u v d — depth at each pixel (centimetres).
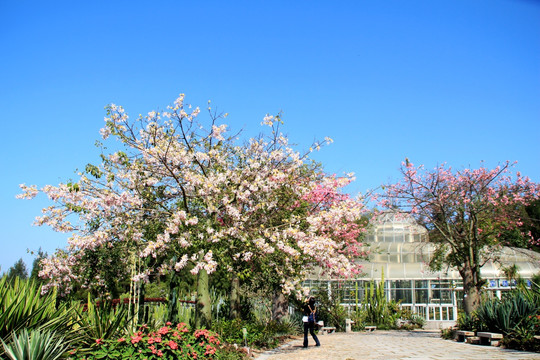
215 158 1422
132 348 895
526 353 1123
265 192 1414
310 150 1466
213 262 1234
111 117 1320
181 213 1248
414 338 1862
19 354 749
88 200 1276
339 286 2767
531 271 2998
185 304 1895
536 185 2153
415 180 2100
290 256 1377
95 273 1549
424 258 3362
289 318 2273
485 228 2114
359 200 1886
